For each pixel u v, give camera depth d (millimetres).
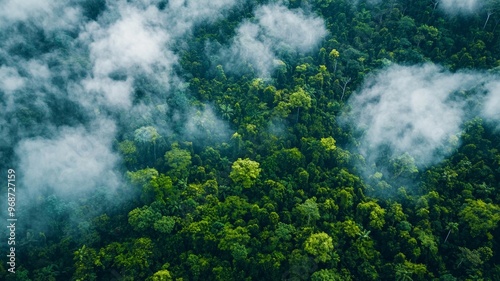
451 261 74750
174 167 86938
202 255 73938
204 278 71625
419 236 74438
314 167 86000
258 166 85938
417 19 112500
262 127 94500
